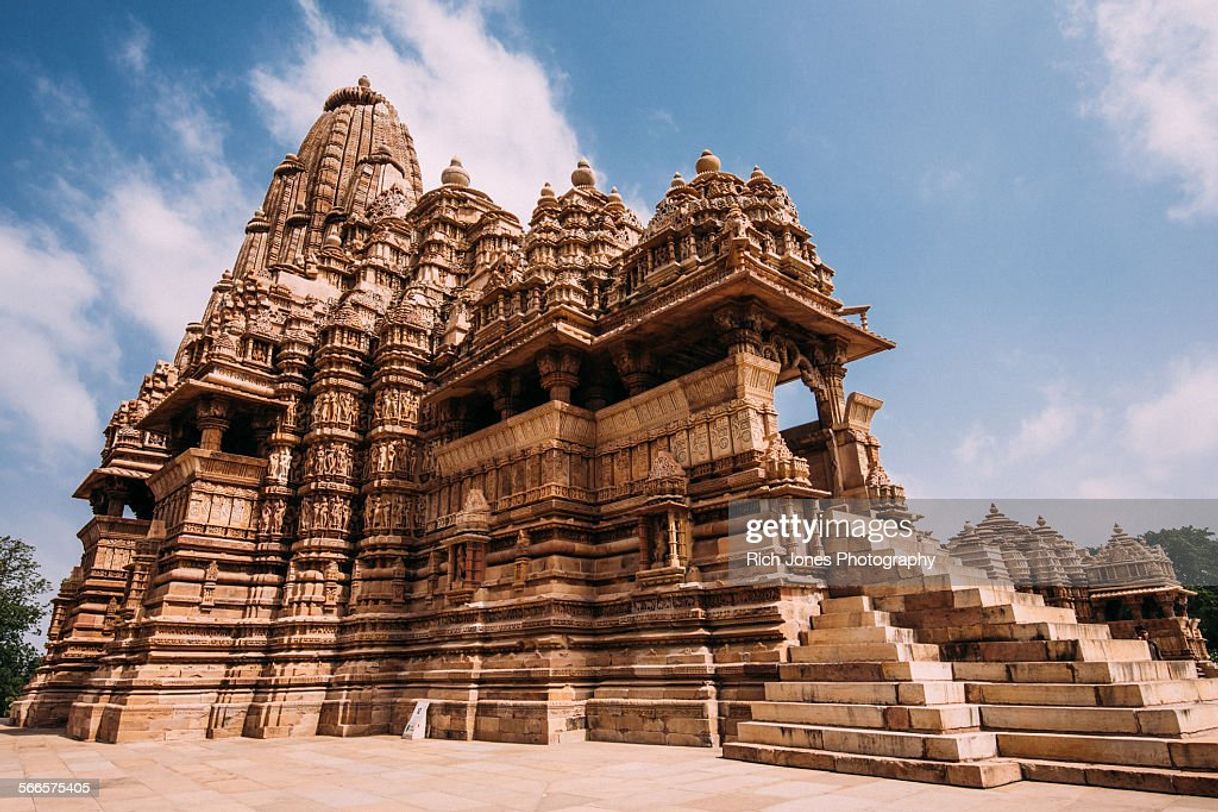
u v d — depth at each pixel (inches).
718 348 895.1
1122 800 320.2
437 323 1247.5
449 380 1083.9
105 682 971.3
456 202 1660.9
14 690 2000.5
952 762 381.4
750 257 738.8
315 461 1117.7
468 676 796.0
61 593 1395.2
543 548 813.9
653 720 641.6
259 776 519.8
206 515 1049.5
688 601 683.4
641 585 737.6
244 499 1096.2
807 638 608.7
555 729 682.2
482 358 1011.9
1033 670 455.5
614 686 705.0
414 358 1160.2
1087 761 374.3
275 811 375.6
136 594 1075.9
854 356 945.5
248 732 930.7
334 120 2333.9
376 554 1025.5
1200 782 323.9
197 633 978.1
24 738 965.8
